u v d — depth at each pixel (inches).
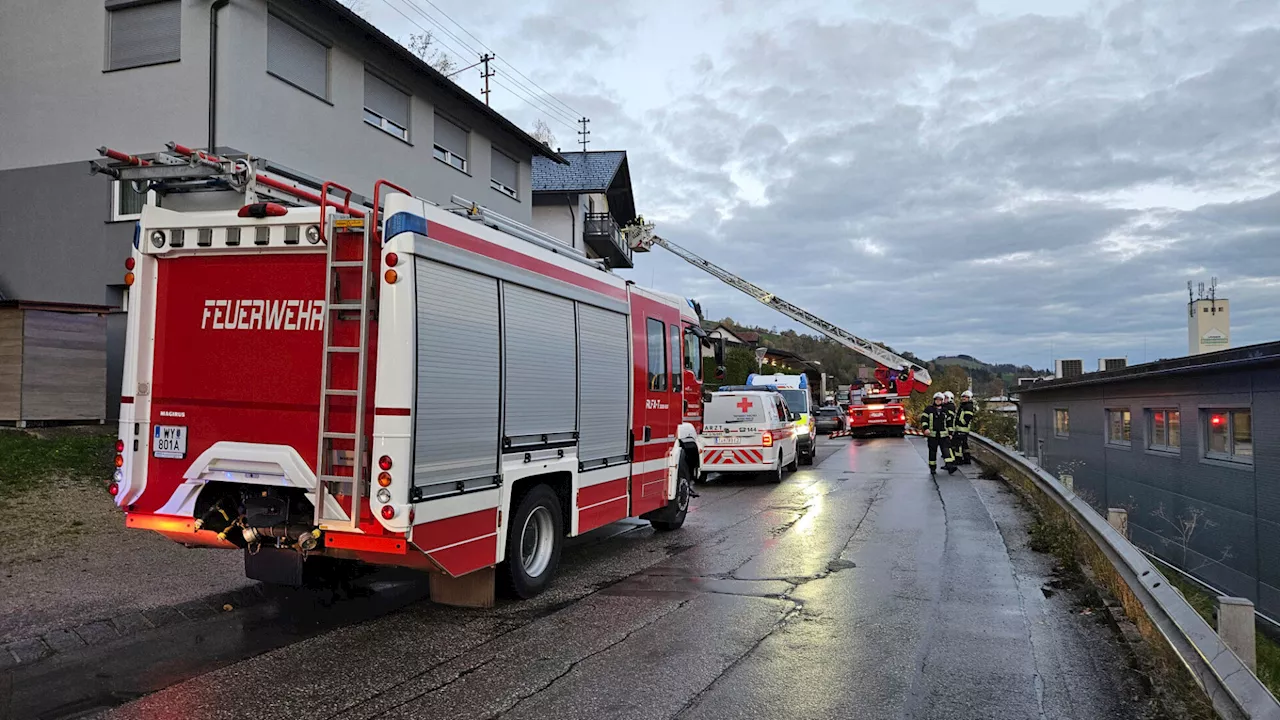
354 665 203.8
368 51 636.7
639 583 294.8
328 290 210.8
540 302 273.4
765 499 543.5
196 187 232.1
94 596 246.4
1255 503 478.3
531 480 271.6
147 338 230.4
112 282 545.6
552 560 282.5
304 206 241.0
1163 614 203.8
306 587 274.2
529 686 188.9
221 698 181.2
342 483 208.7
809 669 200.4
